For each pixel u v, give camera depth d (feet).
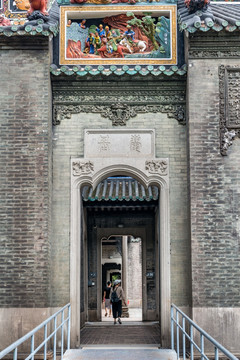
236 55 39.27
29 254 37.45
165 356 34.78
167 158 40.27
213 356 36.04
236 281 37.11
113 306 61.21
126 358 34.12
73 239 39.52
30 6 40.06
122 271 92.02
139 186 56.54
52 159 40.32
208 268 37.27
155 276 65.05
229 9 42.73
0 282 37.19
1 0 42.29
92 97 40.78
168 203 39.73
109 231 66.44
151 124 40.65
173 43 41.22
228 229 37.68
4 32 38.32
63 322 34.60
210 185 38.11
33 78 39.14
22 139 38.60
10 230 37.70
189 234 38.55
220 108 38.75
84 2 41.60
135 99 40.81
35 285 37.11
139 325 59.47
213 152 38.45
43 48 39.37
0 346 36.42
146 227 66.39
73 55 41.39
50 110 39.83
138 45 41.34
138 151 40.45
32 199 38.01
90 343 44.78
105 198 54.54
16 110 38.86
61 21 41.55
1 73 39.19
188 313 38.60
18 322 36.70
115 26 42.01
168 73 39.47
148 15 41.91
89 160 40.14
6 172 38.29
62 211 39.88
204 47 39.19
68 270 39.24
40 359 35.63
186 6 40.50
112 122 40.60
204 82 39.04
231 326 36.60
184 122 40.57
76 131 40.63
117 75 39.70
